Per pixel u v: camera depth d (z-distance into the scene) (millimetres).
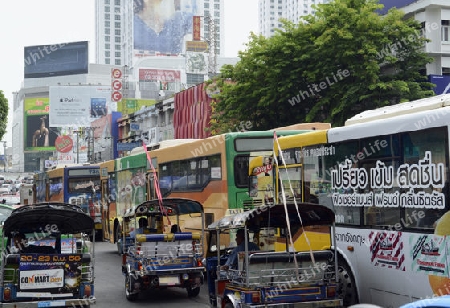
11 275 10641
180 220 17188
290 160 12102
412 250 8688
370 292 9680
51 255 10773
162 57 120875
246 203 14672
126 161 23938
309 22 27828
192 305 12766
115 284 15977
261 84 28641
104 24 183000
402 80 25969
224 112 32656
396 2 33219
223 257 11344
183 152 17734
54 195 31859
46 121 113500
